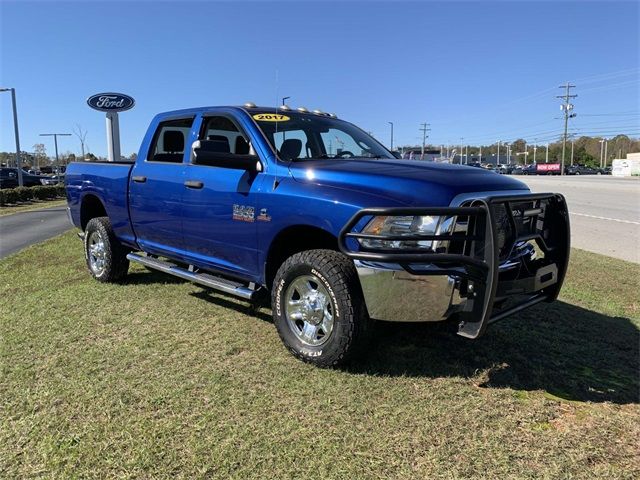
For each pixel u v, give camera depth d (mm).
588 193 25703
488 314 3168
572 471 2578
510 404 3229
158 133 5359
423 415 3072
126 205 5570
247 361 3814
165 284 6078
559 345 4227
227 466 2576
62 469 2545
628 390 3465
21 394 3287
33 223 15391
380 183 3453
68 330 4469
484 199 3166
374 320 3627
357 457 2662
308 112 5113
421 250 3248
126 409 3109
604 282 6414
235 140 4590
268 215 3916
